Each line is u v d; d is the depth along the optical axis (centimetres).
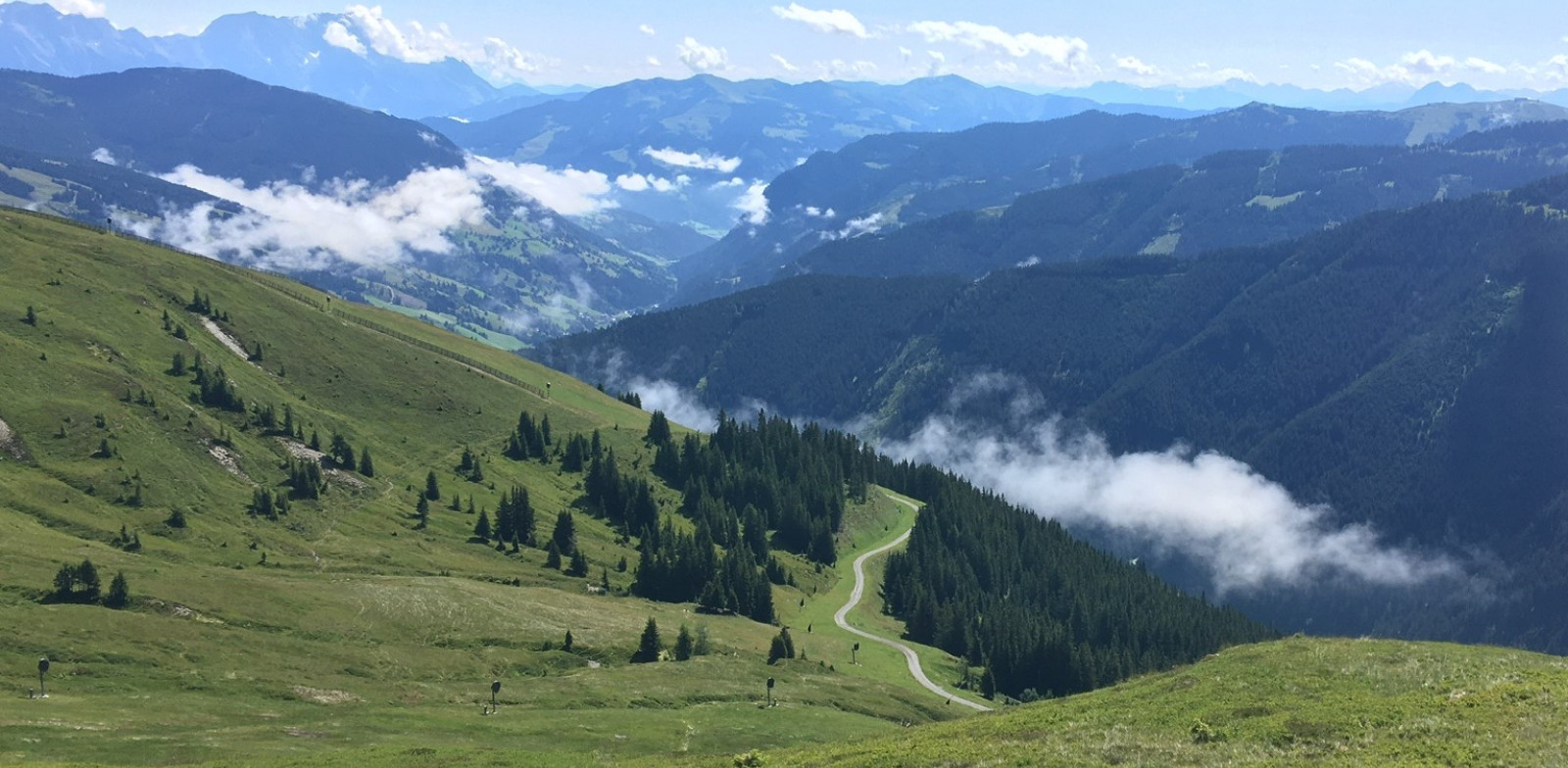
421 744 9794
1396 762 5544
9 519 14400
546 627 15088
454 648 13750
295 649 12331
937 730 8056
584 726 11138
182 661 11300
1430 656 7806
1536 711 6128
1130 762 6044
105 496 16188
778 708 12862
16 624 11012
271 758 8831
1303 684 7419
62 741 8744
